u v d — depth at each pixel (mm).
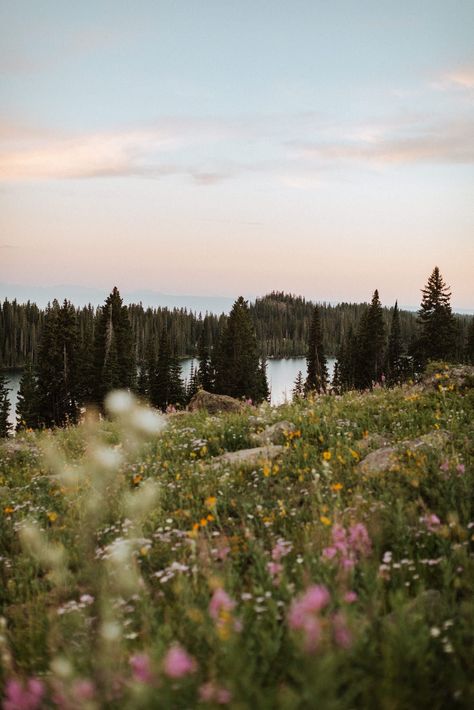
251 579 4594
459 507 5613
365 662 2887
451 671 3006
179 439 11086
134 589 4512
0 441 12844
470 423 8938
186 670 2695
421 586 3861
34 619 4426
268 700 2490
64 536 6344
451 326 62031
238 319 67188
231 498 7039
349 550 4535
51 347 54031
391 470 6996
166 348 71812
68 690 2869
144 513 6379
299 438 9672
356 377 68750
